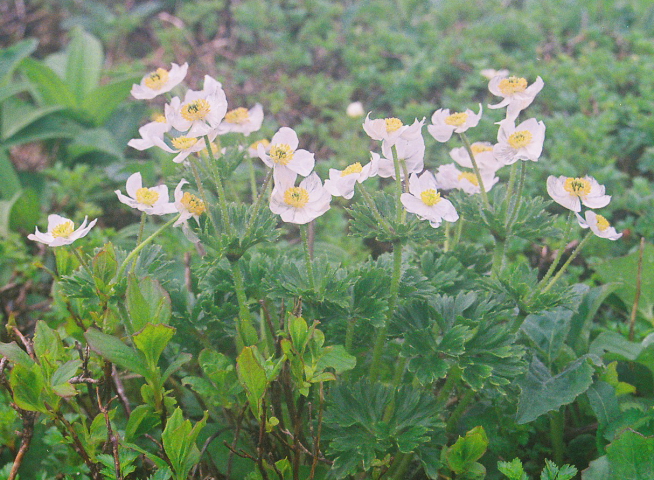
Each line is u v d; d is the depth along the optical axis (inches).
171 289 16.7
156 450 17.3
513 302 16.3
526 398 16.3
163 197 15.9
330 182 14.7
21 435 17.8
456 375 16.8
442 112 16.6
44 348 15.8
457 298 16.6
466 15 48.6
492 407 18.1
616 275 21.9
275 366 14.3
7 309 23.9
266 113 39.0
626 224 26.7
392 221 15.1
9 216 29.4
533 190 27.5
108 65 47.6
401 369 16.8
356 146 33.6
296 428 15.4
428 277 17.9
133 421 15.2
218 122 14.6
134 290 14.6
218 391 15.4
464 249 19.2
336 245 27.0
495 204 16.8
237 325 16.4
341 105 38.6
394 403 15.9
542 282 15.8
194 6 50.1
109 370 16.8
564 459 18.3
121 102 38.9
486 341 15.7
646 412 16.5
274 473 15.7
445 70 40.1
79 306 17.7
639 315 22.2
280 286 15.9
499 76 15.9
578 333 19.6
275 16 47.6
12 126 35.4
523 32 43.1
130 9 54.1
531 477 17.7
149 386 15.2
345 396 16.1
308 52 44.6
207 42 47.8
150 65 45.2
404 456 16.7
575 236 25.6
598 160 29.7
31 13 52.2
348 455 15.4
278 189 14.8
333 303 16.1
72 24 51.1
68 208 31.2
